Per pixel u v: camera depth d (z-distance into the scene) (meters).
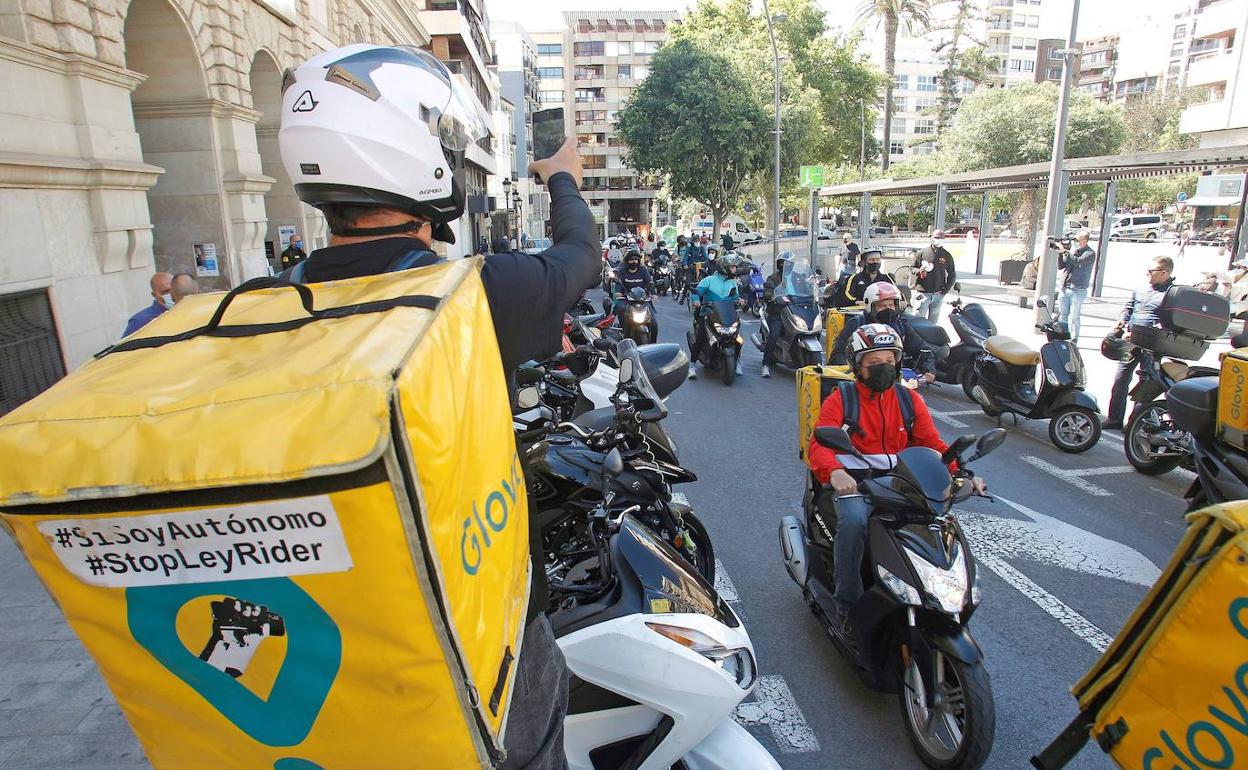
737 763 2.51
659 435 4.10
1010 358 7.59
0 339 7.39
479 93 42.44
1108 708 1.59
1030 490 6.07
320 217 17.53
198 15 11.57
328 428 0.76
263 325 1.06
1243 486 4.45
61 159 7.98
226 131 12.40
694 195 35.72
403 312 0.97
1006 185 21.25
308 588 0.83
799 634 4.00
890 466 3.74
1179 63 59.22
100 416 0.87
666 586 2.64
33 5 7.72
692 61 32.88
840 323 9.27
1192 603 1.42
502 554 1.05
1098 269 17.27
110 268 8.80
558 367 6.33
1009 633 3.95
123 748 3.07
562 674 1.44
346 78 1.26
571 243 1.44
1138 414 6.39
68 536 0.87
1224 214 39.72
